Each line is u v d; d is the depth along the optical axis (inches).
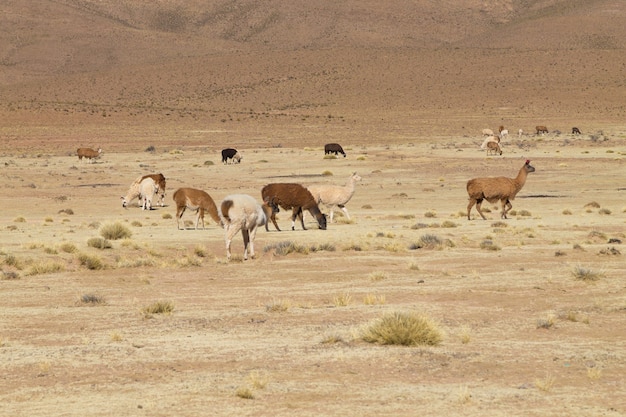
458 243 1969.7
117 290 1379.2
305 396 718.5
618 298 1227.2
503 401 701.9
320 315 1108.5
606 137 7209.6
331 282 1428.4
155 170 5007.4
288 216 2763.3
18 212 3142.2
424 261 1664.6
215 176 4621.1
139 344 937.5
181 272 1573.6
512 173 4522.6
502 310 1142.3
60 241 2023.9
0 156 6269.7
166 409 684.7
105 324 1074.1
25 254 1776.6
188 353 888.9
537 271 1513.3
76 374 807.1
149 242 2005.4
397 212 2984.7
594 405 692.7
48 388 757.3
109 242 1924.2
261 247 1920.5
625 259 1680.6
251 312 1142.3
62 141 7357.3
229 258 1711.4
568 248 1860.2
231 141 7450.8
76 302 1239.5
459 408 682.2
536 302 1202.0
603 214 2810.0
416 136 7854.3
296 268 1592.0
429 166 4936.0
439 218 2731.3
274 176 4576.8
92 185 4173.2
